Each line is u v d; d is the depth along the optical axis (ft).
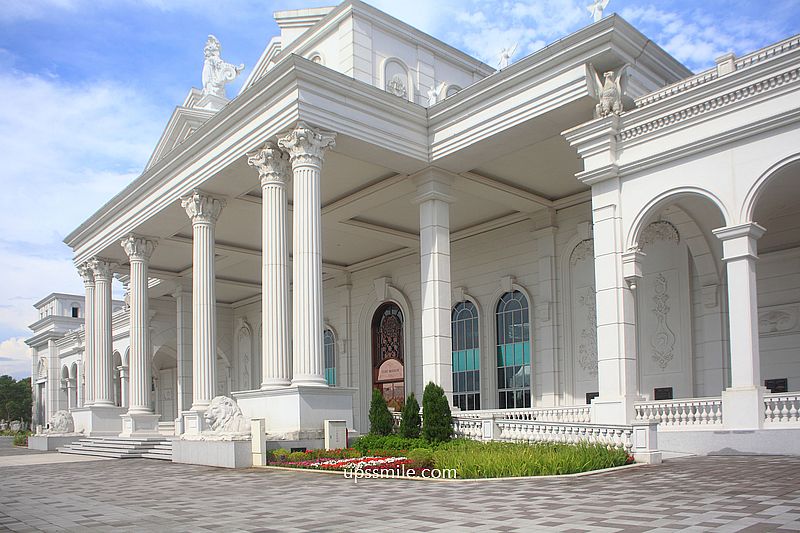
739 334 56.80
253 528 31.50
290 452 63.98
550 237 99.14
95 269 119.03
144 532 31.53
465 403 111.34
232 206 98.37
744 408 56.13
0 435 284.20
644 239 85.15
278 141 73.56
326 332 145.18
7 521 36.14
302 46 96.89
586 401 93.91
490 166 85.81
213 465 67.97
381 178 89.40
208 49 108.27
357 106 75.61
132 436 99.81
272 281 73.05
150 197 98.27
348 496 41.63
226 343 169.17
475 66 105.60
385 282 128.98
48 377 231.50
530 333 101.24
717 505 32.42
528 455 51.37
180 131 100.27
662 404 62.49
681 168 60.95
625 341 62.44
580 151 66.95
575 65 67.41
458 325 114.11
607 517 30.55
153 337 157.89
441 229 82.38
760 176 56.34
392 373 130.00
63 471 69.51
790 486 37.60
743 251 56.90
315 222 70.74
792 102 54.65
